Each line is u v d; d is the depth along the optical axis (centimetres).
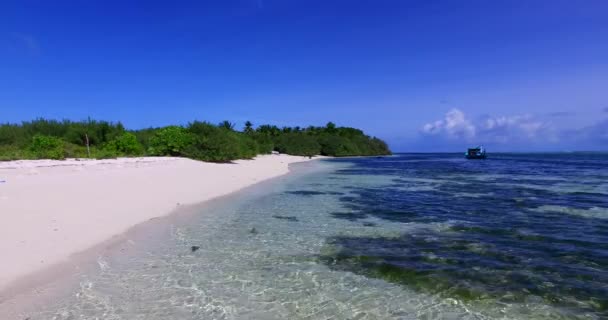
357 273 779
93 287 666
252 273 771
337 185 2458
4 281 639
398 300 654
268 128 9738
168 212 1322
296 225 1219
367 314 602
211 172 2648
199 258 855
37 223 956
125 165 2438
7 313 553
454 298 661
